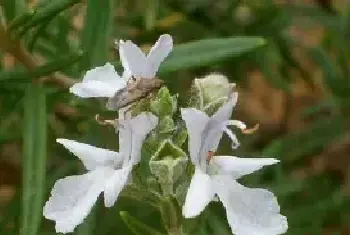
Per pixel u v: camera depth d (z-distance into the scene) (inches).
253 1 6.7
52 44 5.4
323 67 7.3
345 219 7.1
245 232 3.4
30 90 4.7
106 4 4.8
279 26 6.9
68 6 4.5
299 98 8.8
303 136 6.9
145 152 3.6
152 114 3.5
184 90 6.1
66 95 5.1
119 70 4.8
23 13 4.5
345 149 8.1
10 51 4.6
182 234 3.6
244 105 8.8
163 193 3.5
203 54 4.8
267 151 6.6
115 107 3.6
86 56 4.8
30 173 4.5
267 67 7.1
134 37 6.3
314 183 7.3
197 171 3.5
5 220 5.5
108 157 3.6
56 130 5.9
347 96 7.2
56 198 3.6
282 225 3.5
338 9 7.5
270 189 6.3
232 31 6.8
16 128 5.7
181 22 6.5
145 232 3.8
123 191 3.6
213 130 3.5
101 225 5.4
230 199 3.5
